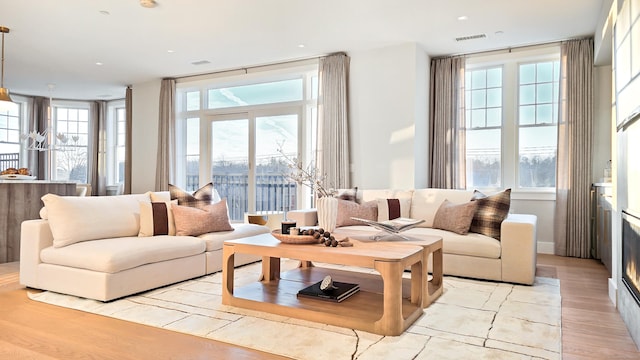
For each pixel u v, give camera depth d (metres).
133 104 7.54
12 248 4.78
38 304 3.02
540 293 3.34
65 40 5.23
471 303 3.06
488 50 5.61
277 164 6.53
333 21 4.62
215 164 7.04
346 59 5.71
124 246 3.25
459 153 5.69
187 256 3.68
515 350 2.24
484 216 3.93
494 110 5.78
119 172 9.02
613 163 3.20
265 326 2.58
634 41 2.46
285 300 2.89
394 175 5.42
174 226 4.02
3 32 4.92
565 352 2.25
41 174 8.78
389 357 2.15
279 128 6.52
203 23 4.68
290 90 6.47
